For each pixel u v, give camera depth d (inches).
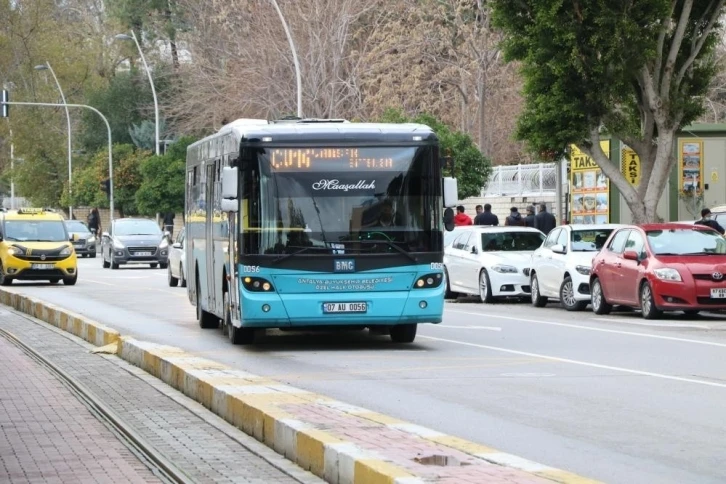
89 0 7332.7
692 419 971.3
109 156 5984.3
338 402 917.8
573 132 2504.9
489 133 4594.0
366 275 1535.4
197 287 1988.2
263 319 1523.1
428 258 1552.7
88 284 3383.4
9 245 3326.8
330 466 714.2
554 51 2453.2
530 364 1376.7
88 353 1562.5
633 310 2340.1
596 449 841.5
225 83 4788.4
